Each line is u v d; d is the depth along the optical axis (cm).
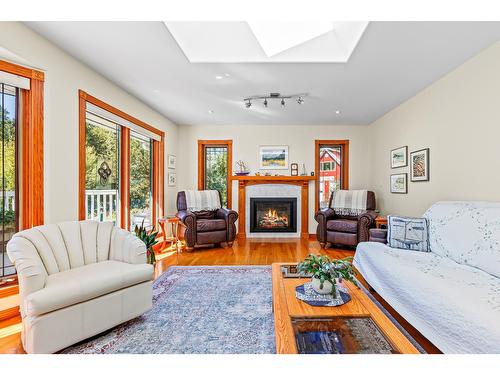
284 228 538
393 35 217
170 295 248
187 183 543
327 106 413
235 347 165
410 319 179
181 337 177
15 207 221
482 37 221
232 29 260
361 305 157
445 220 246
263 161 541
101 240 228
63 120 246
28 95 221
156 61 266
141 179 424
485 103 243
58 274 183
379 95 363
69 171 253
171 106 417
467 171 267
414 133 364
